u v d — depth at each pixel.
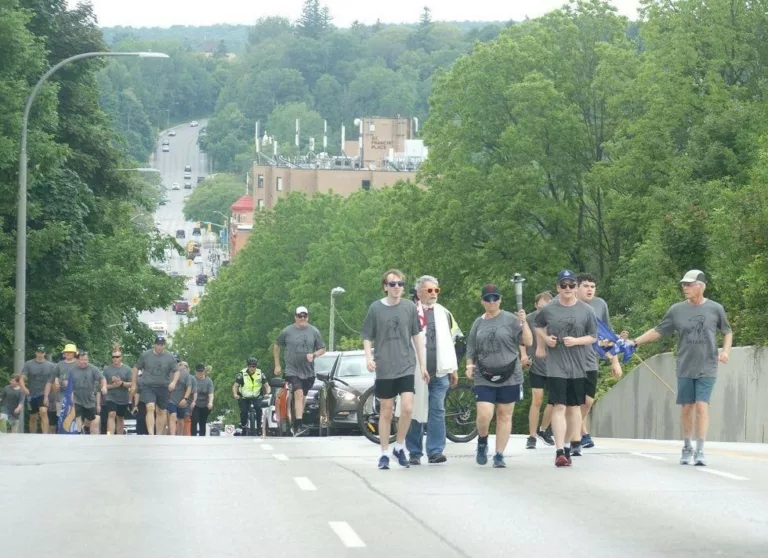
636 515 28.53
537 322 38.78
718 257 72.12
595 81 133.12
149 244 125.88
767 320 64.50
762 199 68.44
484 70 139.00
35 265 107.75
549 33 140.25
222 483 34.25
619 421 88.75
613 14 140.38
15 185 96.56
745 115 110.25
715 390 69.50
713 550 24.22
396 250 146.88
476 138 141.12
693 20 120.44
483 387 38.56
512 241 132.50
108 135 126.94
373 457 42.19
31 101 91.50
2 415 76.12
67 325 108.38
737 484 33.97
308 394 70.50
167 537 25.61
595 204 139.62
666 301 81.12
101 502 30.61
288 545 24.67
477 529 26.58
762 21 118.56
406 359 37.72
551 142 135.88
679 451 44.97
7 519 28.00
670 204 108.69
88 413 75.25
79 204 112.88
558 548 24.44
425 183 148.12
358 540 25.22
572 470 37.47
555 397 38.41
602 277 137.62
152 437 54.06
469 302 139.00
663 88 119.81
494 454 39.72
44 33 119.00
